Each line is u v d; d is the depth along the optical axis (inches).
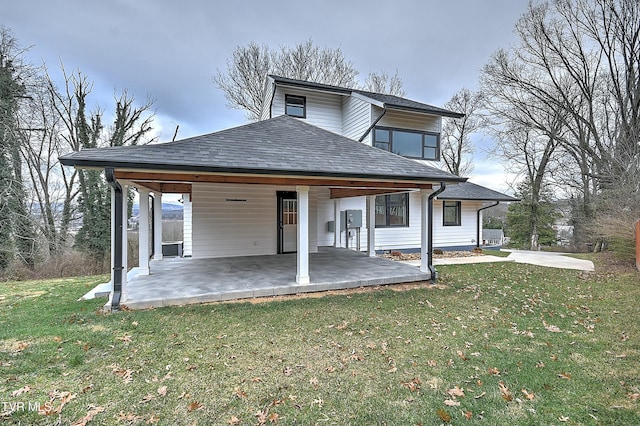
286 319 183.5
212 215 382.3
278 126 308.2
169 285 241.3
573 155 653.9
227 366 128.1
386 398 107.7
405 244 512.4
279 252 409.7
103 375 119.6
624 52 551.8
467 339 157.1
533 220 800.3
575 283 287.6
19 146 517.7
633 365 130.3
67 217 632.4
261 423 95.2
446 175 268.5
